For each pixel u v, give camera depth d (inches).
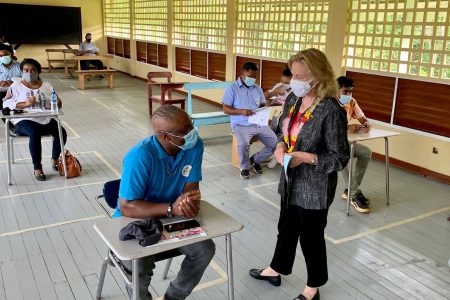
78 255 113.5
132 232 66.2
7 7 492.4
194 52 361.4
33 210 140.7
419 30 185.3
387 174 152.9
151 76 287.6
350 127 147.9
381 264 114.9
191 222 72.9
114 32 529.7
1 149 204.2
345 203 154.3
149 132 244.7
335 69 224.4
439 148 182.2
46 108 167.2
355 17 213.2
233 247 120.9
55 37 522.6
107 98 349.7
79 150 207.8
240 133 178.1
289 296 99.3
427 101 185.5
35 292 97.5
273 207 149.5
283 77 198.4
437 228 137.5
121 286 100.3
